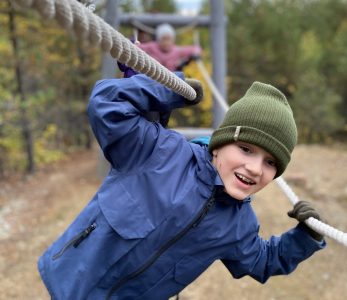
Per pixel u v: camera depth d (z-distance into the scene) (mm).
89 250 1673
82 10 808
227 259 1847
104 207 1681
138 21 7566
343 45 18141
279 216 6242
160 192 1643
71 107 11492
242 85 17172
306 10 20656
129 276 1677
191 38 15586
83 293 1672
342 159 9375
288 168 8930
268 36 17781
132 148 1654
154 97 1673
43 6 664
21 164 9688
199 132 6371
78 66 11633
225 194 1689
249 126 1586
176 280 1727
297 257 1891
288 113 1629
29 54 9219
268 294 4570
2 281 4828
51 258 1789
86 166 9477
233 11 18453
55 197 7309
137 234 1627
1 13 8414
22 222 6371
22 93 8914
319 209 6902
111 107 1582
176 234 1649
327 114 16828
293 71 17578
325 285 4754
